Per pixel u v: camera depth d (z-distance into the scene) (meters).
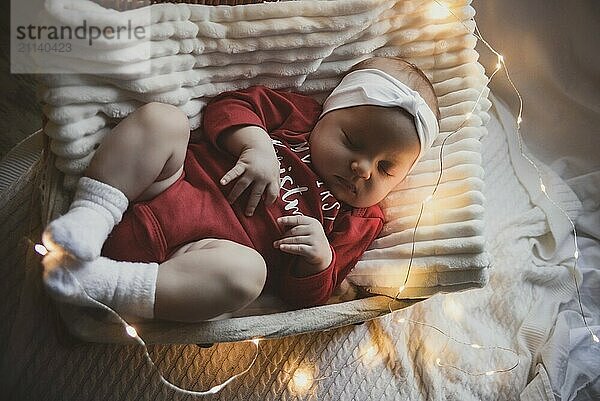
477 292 1.34
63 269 0.87
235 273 0.95
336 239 1.13
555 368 1.26
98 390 1.03
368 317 1.12
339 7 1.16
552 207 1.44
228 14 1.10
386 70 1.19
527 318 1.33
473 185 1.17
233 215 1.06
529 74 1.60
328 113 1.17
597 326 1.35
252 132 1.10
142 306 0.92
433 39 1.28
